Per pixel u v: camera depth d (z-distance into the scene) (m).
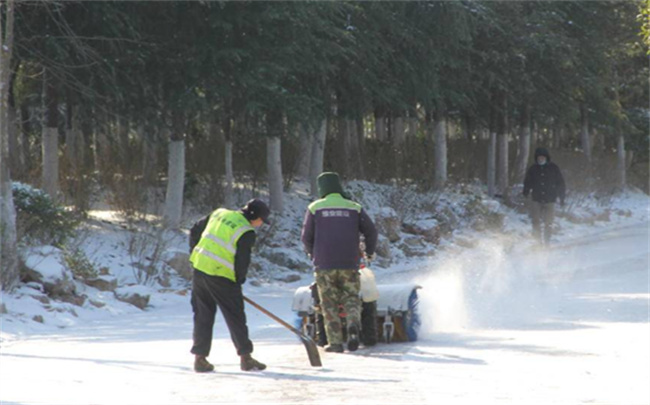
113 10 37.25
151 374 17.31
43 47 37.12
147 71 40.38
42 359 19.16
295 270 41.53
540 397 15.09
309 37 41.19
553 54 63.56
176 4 39.19
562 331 23.62
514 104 70.94
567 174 77.69
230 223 17.86
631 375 17.17
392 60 53.47
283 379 16.77
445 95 58.91
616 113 83.62
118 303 29.83
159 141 42.53
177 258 35.84
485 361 18.84
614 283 35.72
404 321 21.75
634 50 77.25
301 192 54.72
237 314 17.77
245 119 44.81
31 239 32.34
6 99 29.06
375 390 15.62
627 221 72.94
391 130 74.50
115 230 39.12
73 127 47.19
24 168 42.34
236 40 39.88
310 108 42.34
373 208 52.59
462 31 52.47
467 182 67.56
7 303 26.31
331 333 20.41
